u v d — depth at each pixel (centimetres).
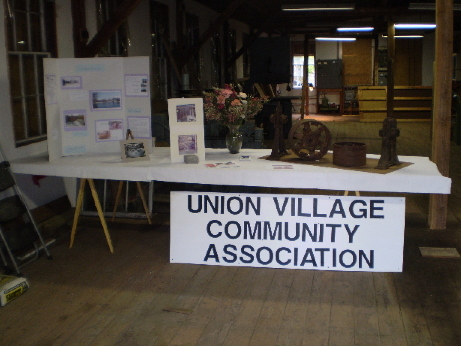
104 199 585
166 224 566
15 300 386
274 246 436
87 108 517
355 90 2009
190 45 1164
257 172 418
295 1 1331
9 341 329
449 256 462
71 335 336
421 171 412
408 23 1362
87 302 382
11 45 531
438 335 330
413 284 408
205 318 356
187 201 445
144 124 518
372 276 423
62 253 483
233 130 504
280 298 385
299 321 350
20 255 472
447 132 538
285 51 1264
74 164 468
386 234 423
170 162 469
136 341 327
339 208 423
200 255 448
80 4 639
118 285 411
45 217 559
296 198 427
